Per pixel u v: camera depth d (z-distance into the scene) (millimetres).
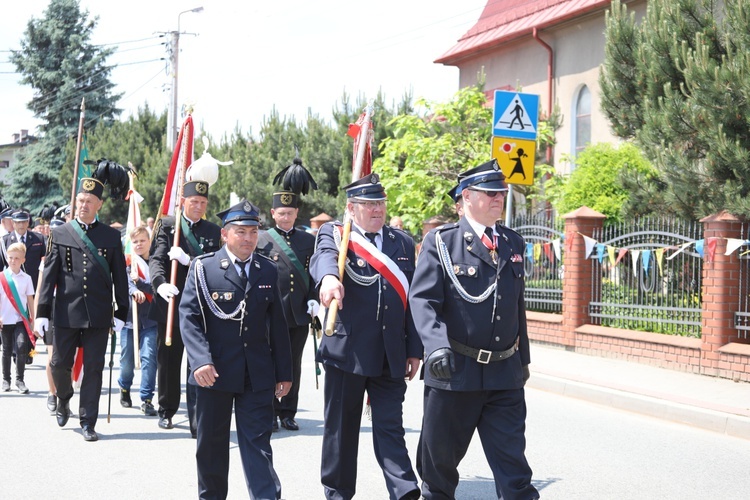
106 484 6703
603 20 21000
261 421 5680
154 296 8508
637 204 13242
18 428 8672
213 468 5715
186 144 9117
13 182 45969
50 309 8375
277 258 8508
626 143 17594
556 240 13570
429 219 17672
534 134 11398
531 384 11180
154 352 9555
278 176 8867
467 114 19766
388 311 5863
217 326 5719
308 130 27453
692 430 8734
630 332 12211
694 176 11766
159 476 6922
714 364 10781
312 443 8062
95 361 8172
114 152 36531
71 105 46875
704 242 10859
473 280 5215
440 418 5238
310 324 8648
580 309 13125
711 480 6914
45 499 6324
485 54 25734
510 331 5242
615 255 12375
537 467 7234
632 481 6852
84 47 48219
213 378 5523
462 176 5395
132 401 10328
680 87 12086
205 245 8531
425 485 5480
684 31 12156
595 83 21344
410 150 18953
